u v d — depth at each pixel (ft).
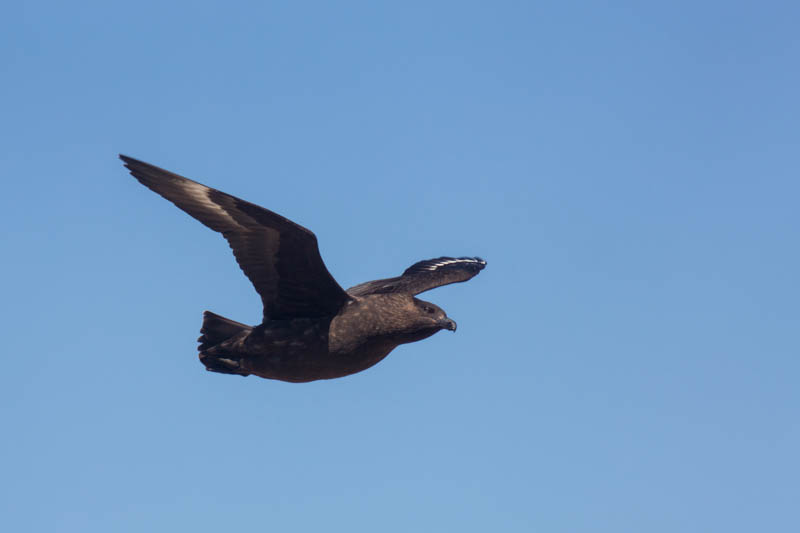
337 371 54.70
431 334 54.90
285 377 55.01
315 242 51.26
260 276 53.11
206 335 54.95
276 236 51.39
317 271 52.49
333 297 53.62
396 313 53.98
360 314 53.67
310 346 53.78
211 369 55.52
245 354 54.34
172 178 50.06
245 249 52.19
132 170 50.11
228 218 51.03
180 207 50.60
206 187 50.06
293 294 53.47
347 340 53.67
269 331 53.93
